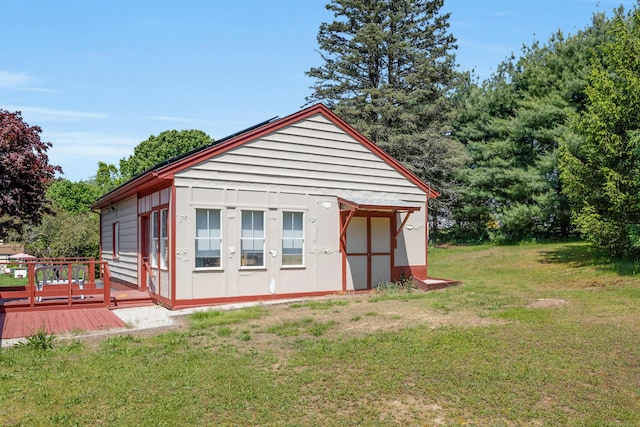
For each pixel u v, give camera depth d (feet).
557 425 17.20
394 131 100.53
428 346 26.03
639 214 53.36
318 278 46.98
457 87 123.13
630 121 54.39
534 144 98.58
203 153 41.11
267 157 44.45
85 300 40.98
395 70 109.50
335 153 48.47
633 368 22.21
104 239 69.97
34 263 39.52
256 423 17.57
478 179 100.89
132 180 49.70
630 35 56.80
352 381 21.34
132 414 18.33
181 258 40.11
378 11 105.29
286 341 28.35
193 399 19.62
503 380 21.12
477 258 83.25
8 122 43.88
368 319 33.83
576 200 59.98
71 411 18.67
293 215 46.01
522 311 34.14
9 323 34.42
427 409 18.57
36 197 45.75
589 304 36.35
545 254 75.41
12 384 21.49
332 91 106.73
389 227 52.06
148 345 27.91
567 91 90.22
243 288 42.83
